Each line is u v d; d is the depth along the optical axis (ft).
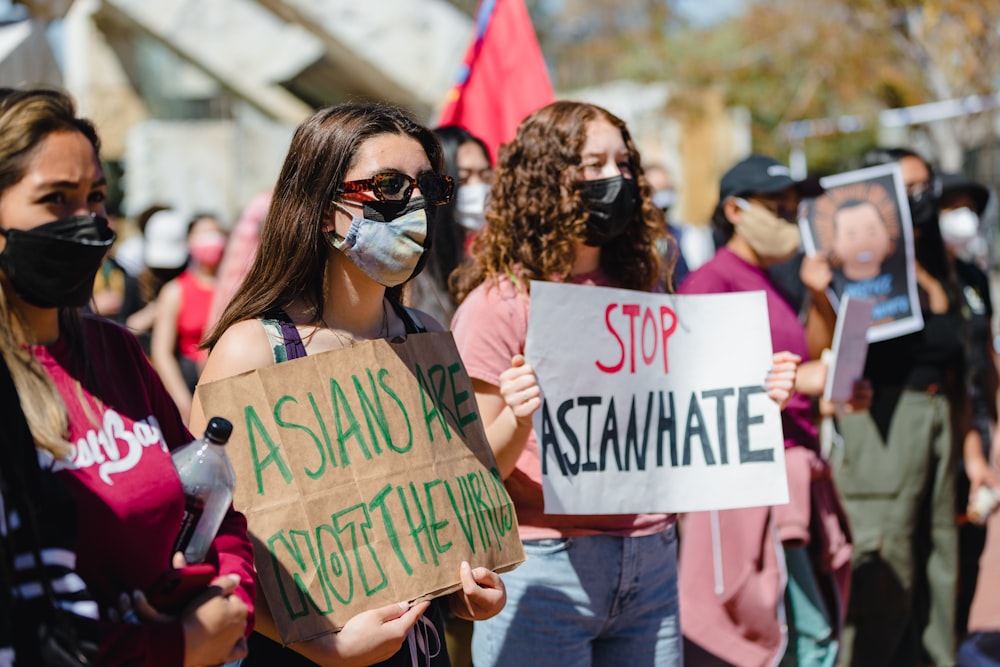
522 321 10.68
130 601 6.68
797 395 13.87
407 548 8.33
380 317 9.20
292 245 8.57
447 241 14.02
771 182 14.08
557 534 10.48
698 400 11.24
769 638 13.19
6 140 6.31
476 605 8.66
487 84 15.76
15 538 6.09
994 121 47.60
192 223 22.76
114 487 6.63
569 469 10.44
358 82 40.91
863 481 16.37
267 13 39.37
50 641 6.07
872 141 60.49
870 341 16.44
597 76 88.69
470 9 39.09
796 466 13.82
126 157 47.39
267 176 47.85
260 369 8.11
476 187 14.32
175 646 6.48
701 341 11.33
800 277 17.12
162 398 7.59
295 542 7.95
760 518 13.12
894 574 16.29
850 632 16.55
